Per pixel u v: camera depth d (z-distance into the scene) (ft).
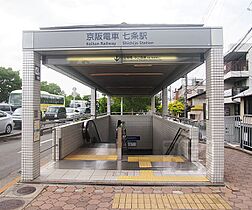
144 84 47.88
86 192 16.16
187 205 14.24
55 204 14.37
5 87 134.21
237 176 19.84
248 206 14.10
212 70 18.13
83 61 20.45
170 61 20.40
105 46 18.45
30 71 18.62
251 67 75.51
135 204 14.34
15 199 15.08
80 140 34.73
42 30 18.58
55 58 20.35
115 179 18.12
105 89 56.54
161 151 45.73
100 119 52.85
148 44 18.31
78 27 18.98
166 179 18.22
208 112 18.72
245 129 33.63
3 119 47.60
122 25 19.06
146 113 79.30
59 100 106.83
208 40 18.13
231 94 76.64
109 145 35.47
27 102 18.58
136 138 68.80
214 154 17.93
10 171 22.53
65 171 20.42
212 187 17.17
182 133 27.78
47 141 41.93
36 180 18.07
